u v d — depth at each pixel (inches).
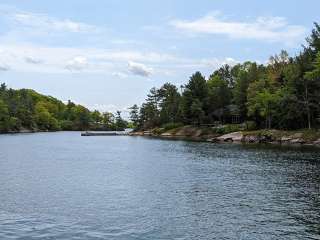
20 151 3425.2
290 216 1069.1
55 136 7037.4
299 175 1801.2
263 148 3366.1
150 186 1555.1
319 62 3772.1
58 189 1498.5
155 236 904.9
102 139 5846.5
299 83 4234.7
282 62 5319.9
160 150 3417.8
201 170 2031.3
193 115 5836.6
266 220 1031.0
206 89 5900.6
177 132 6077.8
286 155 2699.3
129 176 1840.6
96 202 1262.3
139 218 1061.8
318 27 4409.5
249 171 1961.1
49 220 1038.4
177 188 1505.9
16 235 904.3
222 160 2498.8
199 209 1159.6
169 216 1080.8
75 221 1031.0
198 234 918.4
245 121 5374.0
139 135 7091.5
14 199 1310.3
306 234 911.0
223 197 1327.5
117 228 967.0
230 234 916.0
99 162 2493.8
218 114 5708.7
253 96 4749.0
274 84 4795.8
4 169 2112.5
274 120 4530.0
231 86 6702.8
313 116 4237.2
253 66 5585.6
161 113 7347.4
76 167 2217.0
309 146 3543.3
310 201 1253.7
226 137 4586.6
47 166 2265.0
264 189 1467.8
